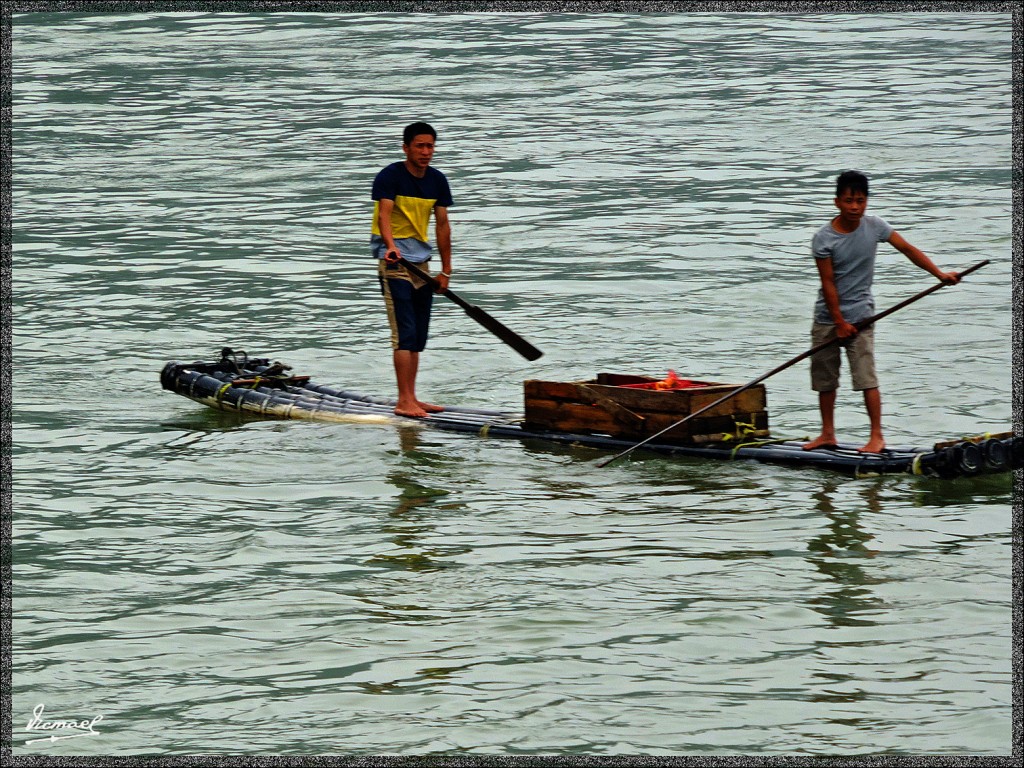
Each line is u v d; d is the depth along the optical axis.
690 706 26.73
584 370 50.84
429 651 29.11
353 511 37.41
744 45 116.00
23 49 114.94
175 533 36.00
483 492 38.72
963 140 88.19
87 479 40.25
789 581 32.16
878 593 31.45
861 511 36.41
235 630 30.27
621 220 72.94
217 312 59.44
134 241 70.88
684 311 57.94
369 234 71.69
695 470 40.06
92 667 28.69
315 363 52.62
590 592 31.80
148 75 108.19
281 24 122.81
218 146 90.44
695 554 33.88
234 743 25.75
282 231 72.38
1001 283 60.62
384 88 104.25
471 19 124.50
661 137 91.00
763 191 78.25
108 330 56.97
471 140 91.00
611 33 119.81
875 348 51.91
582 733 25.88
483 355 53.00
